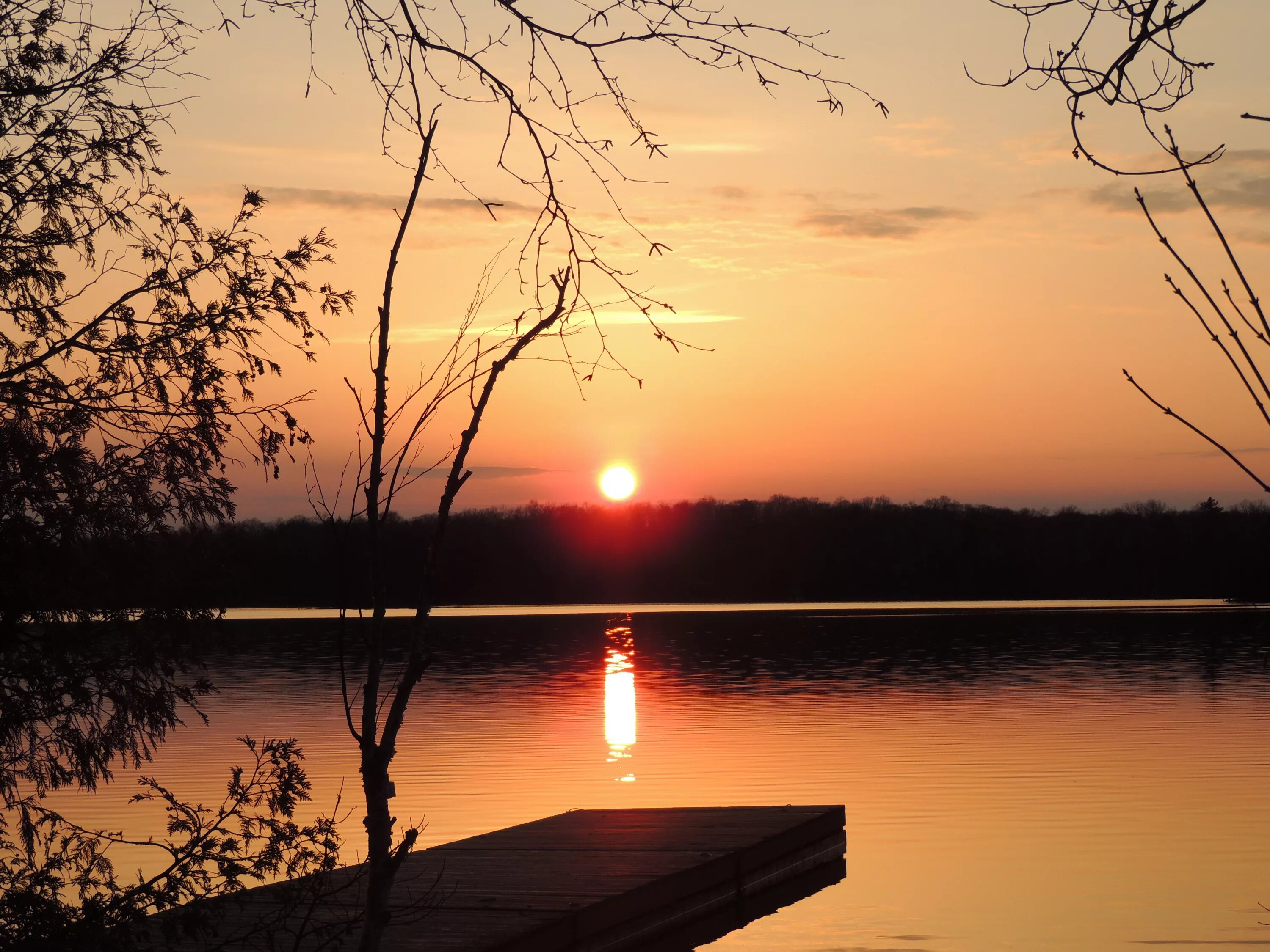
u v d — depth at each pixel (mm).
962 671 42531
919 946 11398
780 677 41094
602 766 22156
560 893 11055
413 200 4633
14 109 8125
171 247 8289
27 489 7852
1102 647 52875
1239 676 38906
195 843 7637
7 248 8078
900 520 106875
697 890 12148
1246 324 3324
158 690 8180
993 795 18672
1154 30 3941
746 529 106250
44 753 8039
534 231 5160
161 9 8180
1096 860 14422
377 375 4520
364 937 4492
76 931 7367
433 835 16234
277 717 30000
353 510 4520
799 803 18281
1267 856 14539
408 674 4559
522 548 104312
